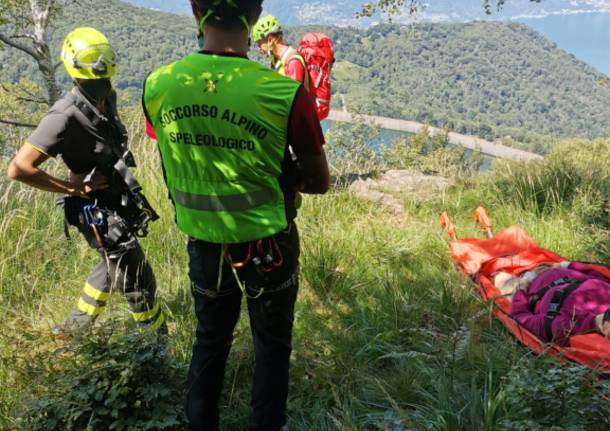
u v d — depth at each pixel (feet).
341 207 21.17
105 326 10.12
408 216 21.49
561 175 22.81
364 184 24.71
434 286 14.94
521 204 21.71
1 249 15.76
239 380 10.91
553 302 13.29
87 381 9.33
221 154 7.29
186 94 7.23
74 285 15.19
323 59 22.58
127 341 9.80
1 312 13.79
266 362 8.67
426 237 18.38
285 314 8.46
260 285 8.06
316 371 10.80
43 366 10.44
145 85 7.69
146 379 9.46
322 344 12.04
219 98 7.11
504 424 8.32
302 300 14.23
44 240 16.56
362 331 12.37
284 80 7.13
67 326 11.42
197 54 7.33
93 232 11.34
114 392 8.95
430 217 21.38
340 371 11.08
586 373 9.59
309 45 22.47
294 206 8.20
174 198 7.95
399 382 10.45
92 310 12.10
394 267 16.28
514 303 14.55
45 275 15.56
